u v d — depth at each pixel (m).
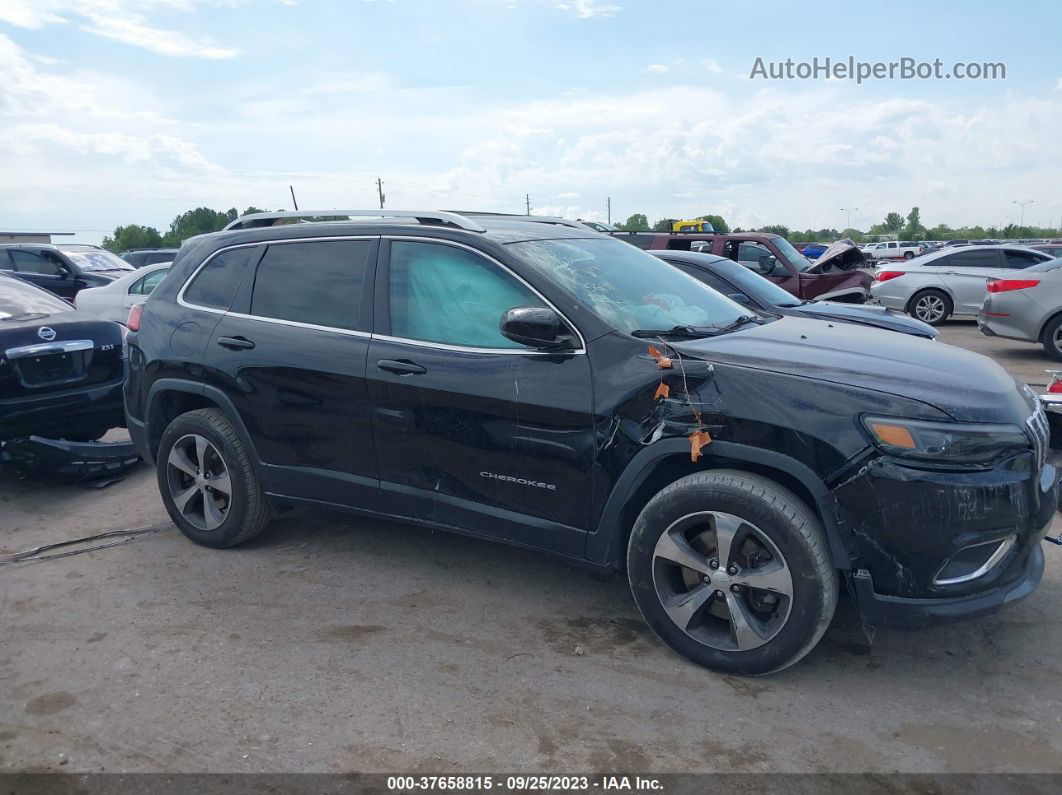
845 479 3.05
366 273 4.15
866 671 3.41
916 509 2.97
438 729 3.05
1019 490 3.04
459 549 4.72
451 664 3.50
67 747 2.98
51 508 5.61
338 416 4.12
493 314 3.78
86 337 6.06
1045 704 3.17
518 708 3.18
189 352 4.58
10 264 15.81
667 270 4.61
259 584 4.30
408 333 3.97
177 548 4.81
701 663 3.41
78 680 3.42
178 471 4.80
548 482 3.60
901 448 2.99
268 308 4.44
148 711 3.19
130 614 4.00
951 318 16.72
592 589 4.20
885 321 6.57
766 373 3.23
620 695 3.25
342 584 4.29
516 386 3.61
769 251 12.30
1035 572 3.31
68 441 5.87
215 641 3.72
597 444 3.45
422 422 3.88
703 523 3.37
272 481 4.45
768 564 3.21
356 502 4.20
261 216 4.69
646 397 3.36
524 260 3.78
